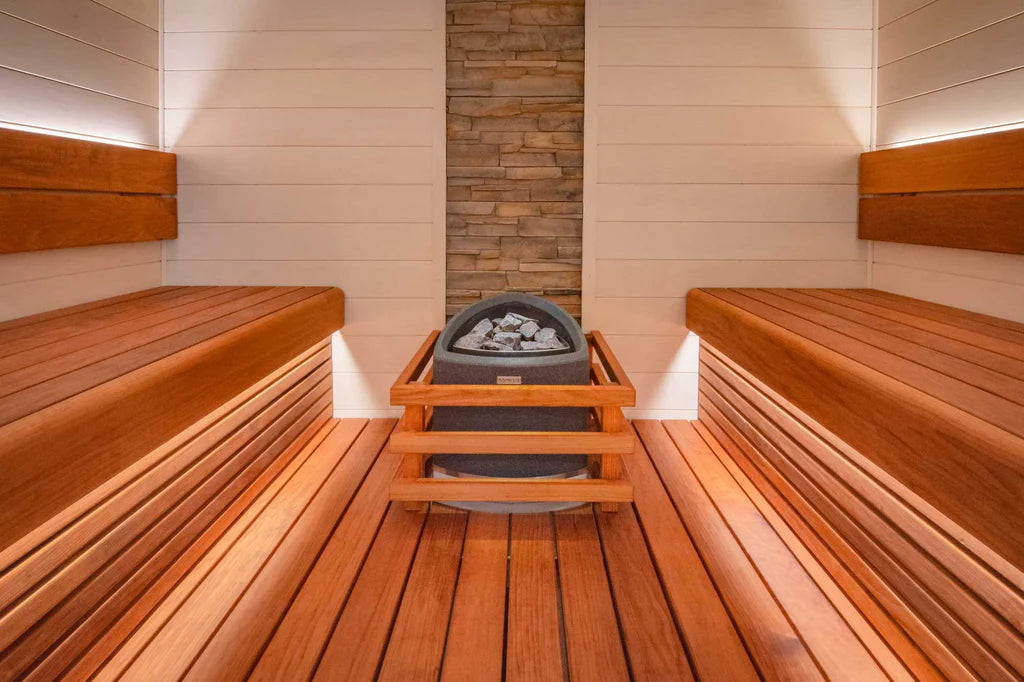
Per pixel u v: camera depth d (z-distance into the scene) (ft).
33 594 4.54
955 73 8.37
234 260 10.39
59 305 8.02
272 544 6.41
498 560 6.25
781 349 6.81
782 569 5.99
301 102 10.17
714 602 5.54
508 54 10.12
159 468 5.96
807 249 10.39
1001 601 4.29
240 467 7.55
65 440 4.28
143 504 5.75
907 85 9.33
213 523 6.85
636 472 8.32
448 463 7.43
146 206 9.48
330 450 8.99
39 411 4.22
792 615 5.32
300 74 10.14
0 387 4.68
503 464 7.34
